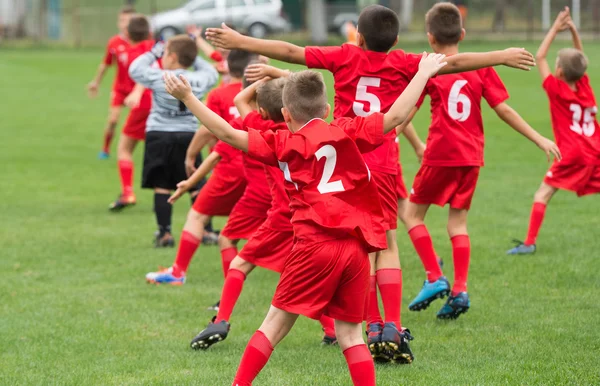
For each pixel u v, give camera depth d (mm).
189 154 23047
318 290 14266
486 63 16516
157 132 28781
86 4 162125
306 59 17375
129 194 36094
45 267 26594
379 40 17469
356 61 17578
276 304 14578
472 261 26375
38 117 67812
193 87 27625
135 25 39250
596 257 26344
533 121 60375
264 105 18281
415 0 156500
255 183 20750
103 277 25391
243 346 18953
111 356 18172
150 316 21328
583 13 144750
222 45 16844
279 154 14250
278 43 17156
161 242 29562
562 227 31062
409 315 21344
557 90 26656
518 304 21719
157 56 28531
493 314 20938
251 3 133125
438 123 20812
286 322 14672
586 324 19797
